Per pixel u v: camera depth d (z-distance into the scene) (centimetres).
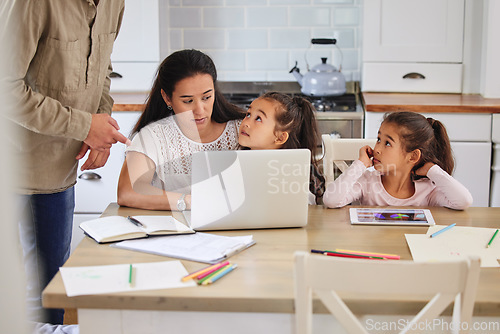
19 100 188
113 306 142
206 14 388
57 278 150
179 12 388
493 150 327
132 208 209
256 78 395
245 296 141
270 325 144
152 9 353
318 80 356
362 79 368
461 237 180
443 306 128
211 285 147
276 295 141
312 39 365
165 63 214
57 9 193
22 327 62
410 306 139
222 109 232
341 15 386
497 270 155
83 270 155
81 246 173
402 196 225
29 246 227
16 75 187
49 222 227
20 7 183
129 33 356
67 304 142
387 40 360
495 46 342
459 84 362
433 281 126
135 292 143
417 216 199
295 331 144
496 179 327
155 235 180
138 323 146
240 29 390
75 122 199
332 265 126
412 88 365
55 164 217
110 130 205
